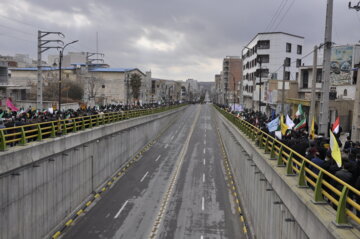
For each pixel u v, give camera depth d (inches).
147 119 1888.5
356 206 257.6
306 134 624.7
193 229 740.0
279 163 534.3
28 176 604.4
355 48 1547.7
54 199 717.9
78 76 3034.0
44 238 663.8
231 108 2405.3
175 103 4402.1
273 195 544.4
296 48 2822.3
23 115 862.5
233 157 1315.2
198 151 1695.4
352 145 560.1
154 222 774.5
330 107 1269.7
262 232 640.4
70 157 807.7
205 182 1119.0
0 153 522.6
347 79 1555.1
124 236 697.0
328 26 561.0
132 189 1032.2
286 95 1860.2
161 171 1267.2
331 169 372.8
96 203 899.4
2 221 524.4
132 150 1534.2
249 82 3297.2
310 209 340.5
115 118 1284.4
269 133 725.3
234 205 898.1
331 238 285.3
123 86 3299.7
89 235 698.8
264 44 2763.3
